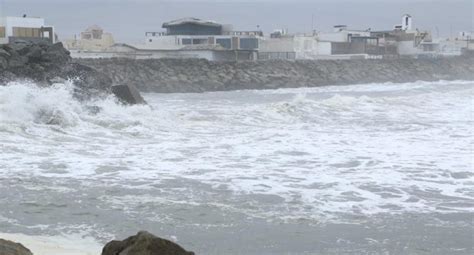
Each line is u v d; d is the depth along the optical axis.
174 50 107.56
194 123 34.72
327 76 110.75
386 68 123.56
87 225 14.38
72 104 33.22
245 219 15.16
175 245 7.71
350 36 140.00
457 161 23.20
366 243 13.45
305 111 40.91
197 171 20.92
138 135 29.44
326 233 14.16
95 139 27.55
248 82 98.50
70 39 119.25
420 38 152.25
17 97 30.53
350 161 23.14
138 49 107.69
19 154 22.89
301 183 19.30
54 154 23.31
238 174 20.52
